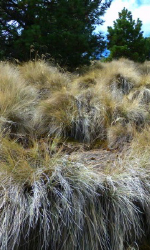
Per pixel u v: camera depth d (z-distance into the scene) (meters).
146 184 2.38
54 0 6.12
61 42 5.96
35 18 6.04
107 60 9.80
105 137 3.75
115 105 4.16
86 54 6.71
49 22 6.10
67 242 1.98
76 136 3.73
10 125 3.34
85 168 2.30
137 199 2.31
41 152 2.55
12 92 3.76
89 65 6.94
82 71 6.62
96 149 3.41
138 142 3.03
